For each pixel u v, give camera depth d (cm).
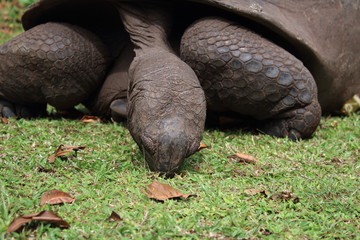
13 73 611
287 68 554
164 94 437
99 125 614
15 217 343
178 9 598
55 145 512
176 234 331
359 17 709
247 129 629
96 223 345
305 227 355
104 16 641
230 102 572
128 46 648
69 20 657
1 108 652
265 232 347
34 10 628
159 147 419
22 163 453
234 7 539
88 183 417
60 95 625
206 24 565
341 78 683
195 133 431
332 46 646
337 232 351
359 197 416
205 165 472
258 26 582
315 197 412
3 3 1328
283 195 406
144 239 320
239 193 411
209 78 563
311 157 519
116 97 638
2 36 1134
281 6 595
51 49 597
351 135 608
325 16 645
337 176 466
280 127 583
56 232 324
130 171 448
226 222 356
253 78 550
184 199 393
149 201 386
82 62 615
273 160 502
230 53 545
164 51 541
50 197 376
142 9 577
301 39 571
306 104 567
